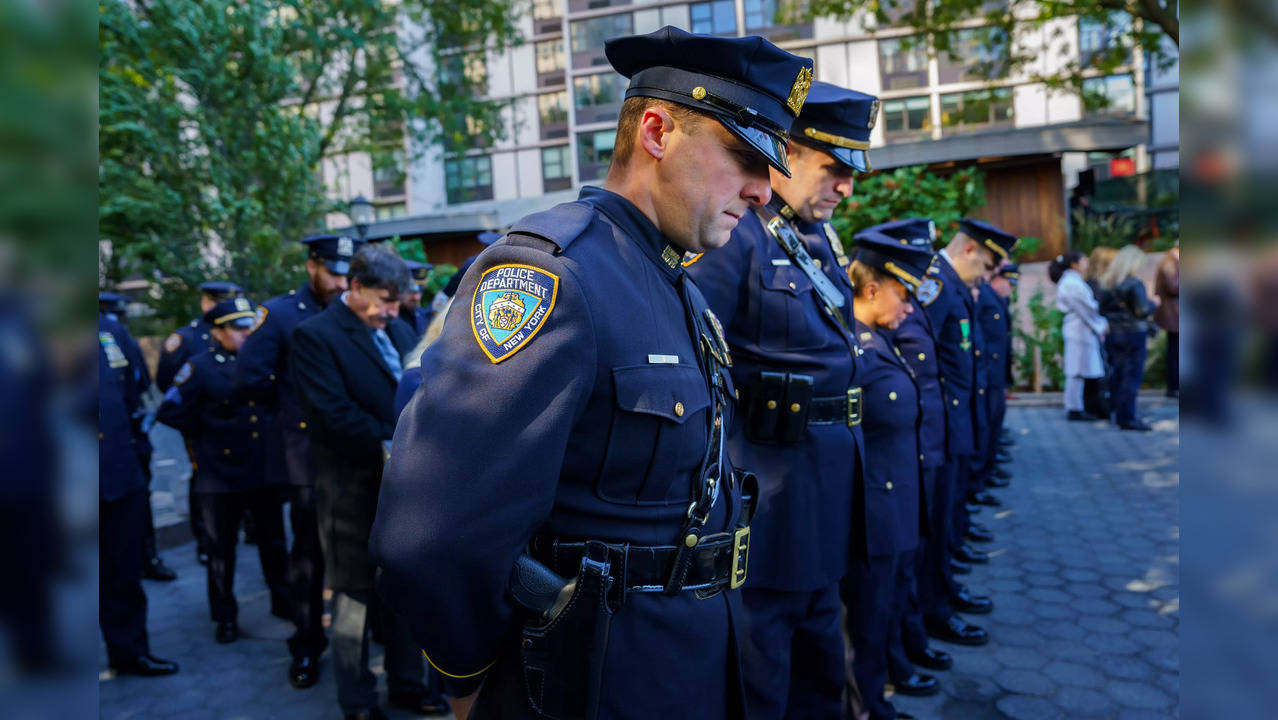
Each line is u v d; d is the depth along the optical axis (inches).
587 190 56.4
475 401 43.9
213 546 156.4
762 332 85.9
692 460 51.2
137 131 375.6
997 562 181.5
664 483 49.4
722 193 52.6
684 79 51.7
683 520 50.9
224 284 232.2
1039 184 520.1
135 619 140.3
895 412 107.1
